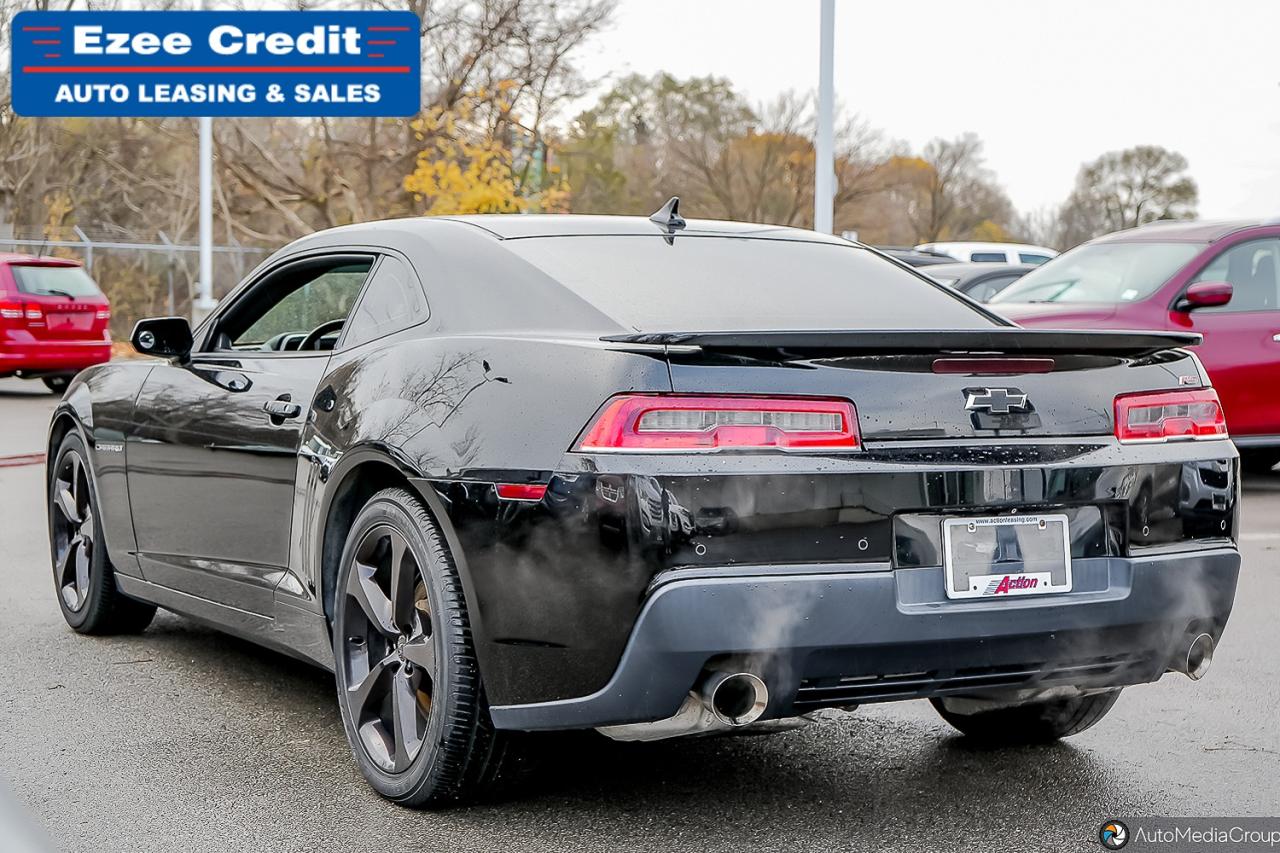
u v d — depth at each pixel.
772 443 3.01
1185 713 4.41
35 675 4.79
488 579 3.13
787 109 53.25
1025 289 9.95
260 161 30.83
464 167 25.41
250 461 4.19
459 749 3.26
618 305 3.49
